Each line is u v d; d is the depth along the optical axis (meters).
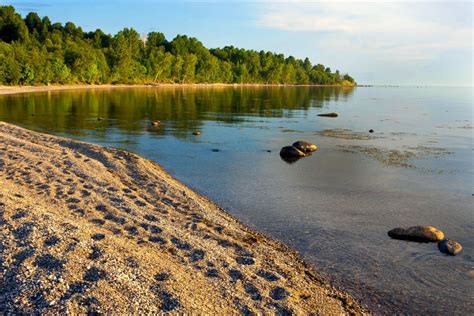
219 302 8.59
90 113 48.62
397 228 13.82
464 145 32.69
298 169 23.23
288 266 11.23
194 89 126.31
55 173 17.16
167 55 140.50
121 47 124.44
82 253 9.28
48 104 56.84
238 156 26.53
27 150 20.95
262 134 36.69
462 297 10.29
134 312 7.55
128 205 14.30
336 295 10.04
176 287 8.70
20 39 115.12
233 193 18.19
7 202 11.95
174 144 30.17
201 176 21.02
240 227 14.04
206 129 38.84
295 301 9.27
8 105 52.91
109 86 115.31
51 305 7.41
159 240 11.46
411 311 9.65
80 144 24.64
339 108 71.38
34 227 10.20
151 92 99.25
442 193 18.94
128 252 9.91
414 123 48.69
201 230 12.97
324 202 17.25
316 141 33.62
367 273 11.27
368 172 22.84
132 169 19.89
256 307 8.71
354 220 15.21
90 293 7.84
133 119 44.38
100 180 16.94
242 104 72.38
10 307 7.34
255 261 11.01
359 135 37.56
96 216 12.92
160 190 16.92
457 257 12.32
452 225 14.96
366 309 9.62
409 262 11.96
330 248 12.75
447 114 63.22
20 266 8.47
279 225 14.52
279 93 121.38
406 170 23.50
